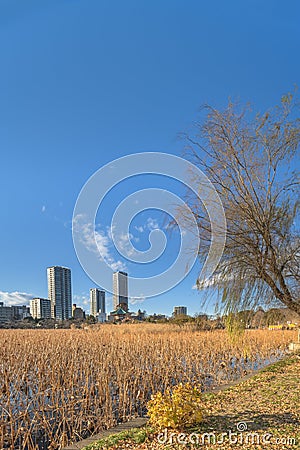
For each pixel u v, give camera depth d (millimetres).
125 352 15227
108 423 8352
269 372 12938
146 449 6109
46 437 8195
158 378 12539
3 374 11273
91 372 11773
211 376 13781
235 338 13414
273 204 12305
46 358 14211
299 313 12688
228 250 12188
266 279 12344
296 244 12492
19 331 28656
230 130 12398
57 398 8961
